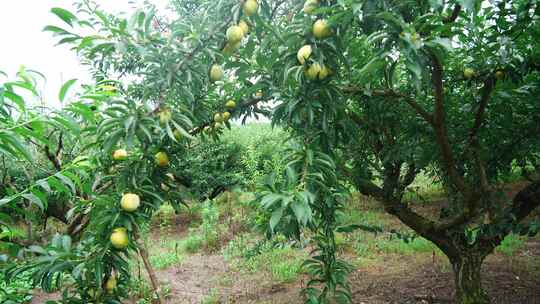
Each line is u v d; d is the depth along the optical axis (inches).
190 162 283.7
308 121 64.6
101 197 63.5
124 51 54.9
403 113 131.0
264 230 80.0
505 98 114.3
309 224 62.0
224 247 258.5
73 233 106.3
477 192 115.0
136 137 66.6
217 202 355.6
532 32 86.6
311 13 55.1
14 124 57.1
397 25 53.1
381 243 230.4
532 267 181.0
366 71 57.7
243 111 104.8
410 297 160.7
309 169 61.5
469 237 128.1
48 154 127.4
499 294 154.0
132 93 81.5
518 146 126.9
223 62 72.1
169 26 64.6
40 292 177.2
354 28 72.9
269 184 57.6
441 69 78.2
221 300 179.3
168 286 195.6
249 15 60.3
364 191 142.7
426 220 136.6
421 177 354.6
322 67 58.3
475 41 94.0
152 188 67.8
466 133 129.4
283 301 169.0
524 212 118.0
